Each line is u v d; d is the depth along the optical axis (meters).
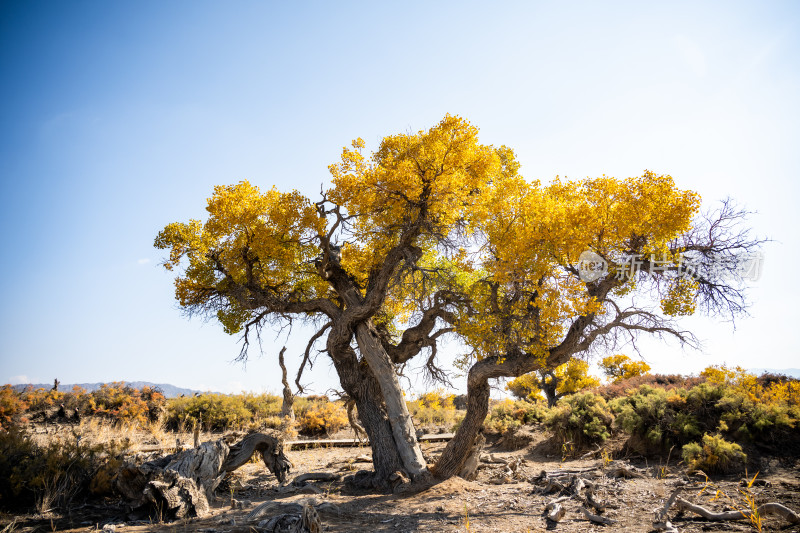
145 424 21.58
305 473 12.98
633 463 12.95
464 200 13.40
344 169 12.58
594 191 10.98
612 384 22.58
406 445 12.05
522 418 20.52
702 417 13.26
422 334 14.45
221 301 13.98
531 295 11.59
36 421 20.11
